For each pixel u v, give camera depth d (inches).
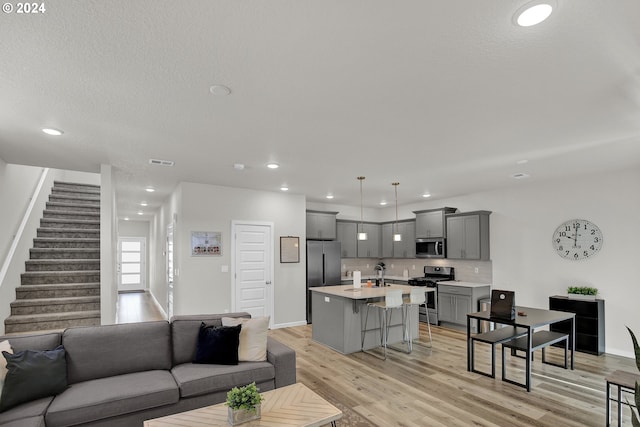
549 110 111.2
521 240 242.2
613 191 199.8
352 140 141.5
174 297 249.4
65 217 278.7
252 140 141.6
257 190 257.4
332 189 254.8
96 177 399.5
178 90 96.9
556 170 195.9
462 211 283.7
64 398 96.7
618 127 126.3
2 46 74.7
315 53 79.2
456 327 259.3
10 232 199.6
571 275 216.2
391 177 213.0
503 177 213.9
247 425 83.1
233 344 126.2
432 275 300.5
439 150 155.6
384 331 203.5
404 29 70.5
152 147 150.6
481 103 106.2
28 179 234.2
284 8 63.9
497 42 74.9
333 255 293.1
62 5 62.3
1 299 184.5
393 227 336.2
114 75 88.4
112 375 114.4
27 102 103.5
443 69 86.4
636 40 73.5
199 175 207.9
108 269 177.8
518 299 242.1
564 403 132.3
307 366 176.4
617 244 197.6
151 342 122.9
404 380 156.9
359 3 62.7
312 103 106.3
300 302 271.7
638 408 71.2
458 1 62.3
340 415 89.6
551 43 75.2
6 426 82.2
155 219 413.7
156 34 71.6
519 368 171.9
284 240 267.1
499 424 116.6
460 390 145.2
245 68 85.7
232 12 65.0
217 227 239.3
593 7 63.5
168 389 105.3
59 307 207.2
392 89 97.0
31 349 105.6
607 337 198.2
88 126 124.2
